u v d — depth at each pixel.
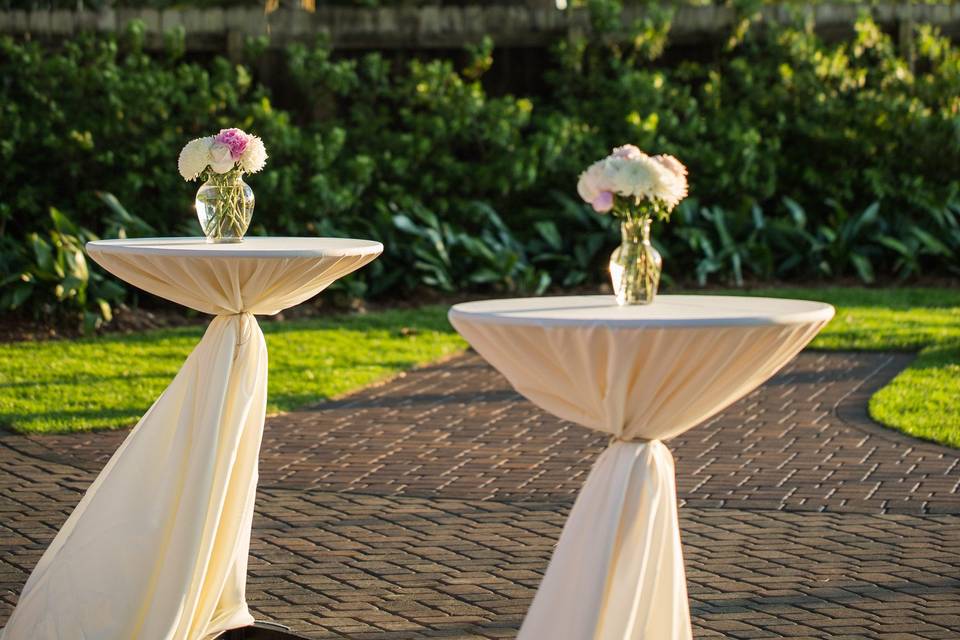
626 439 3.21
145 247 4.04
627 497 3.17
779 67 13.35
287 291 4.12
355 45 13.41
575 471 6.55
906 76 13.41
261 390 4.19
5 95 11.80
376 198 12.56
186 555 3.87
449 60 13.54
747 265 13.04
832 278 12.89
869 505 5.90
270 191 11.68
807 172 13.11
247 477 4.18
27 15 12.39
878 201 13.14
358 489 6.18
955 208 12.84
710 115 13.25
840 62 13.34
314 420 7.60
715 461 6.71
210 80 12.37
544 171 12.76
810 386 8.48
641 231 3.43
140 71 12.24
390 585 4.89
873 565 5.09
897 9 13.96
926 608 4.62
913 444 7.00
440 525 5.64
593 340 3.00
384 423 7.55
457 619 4.55
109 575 3.96
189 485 3.91
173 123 12.02
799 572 5.02
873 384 8.50
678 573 3.34
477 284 12.37
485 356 3.28
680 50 13.88
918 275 12.80
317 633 4.41
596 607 3.08
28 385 8.27
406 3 15.45
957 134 12.84
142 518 3.98
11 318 10.34
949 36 14.05
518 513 5.82
